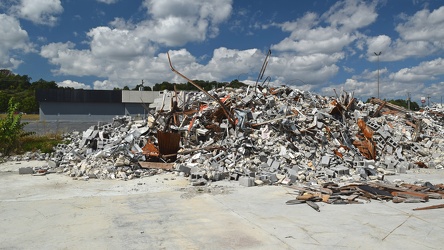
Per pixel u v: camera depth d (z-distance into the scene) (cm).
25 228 666
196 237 617
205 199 895
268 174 1154
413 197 891
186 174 1204
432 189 991
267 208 812
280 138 1436
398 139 1769
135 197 916
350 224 692
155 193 964
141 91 4869
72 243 588
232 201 876
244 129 1462
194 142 1464
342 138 1592
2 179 1171
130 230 654
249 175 1158
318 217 739
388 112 2197
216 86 2319
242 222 703
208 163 1260
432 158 1672
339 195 930
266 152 1352
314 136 1517
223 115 1569
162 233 638
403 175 1330
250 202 866
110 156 1325
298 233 638
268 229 660
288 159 1315
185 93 1839
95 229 659
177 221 709
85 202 862
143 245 580
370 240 602
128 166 1268
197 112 1609
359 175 1227
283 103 1792
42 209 798
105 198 905
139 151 1398
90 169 1247
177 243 589
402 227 673
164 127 1477
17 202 863
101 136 1596
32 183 1106
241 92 1883
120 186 1059
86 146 1560
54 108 4591
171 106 1662
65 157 1494
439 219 725
